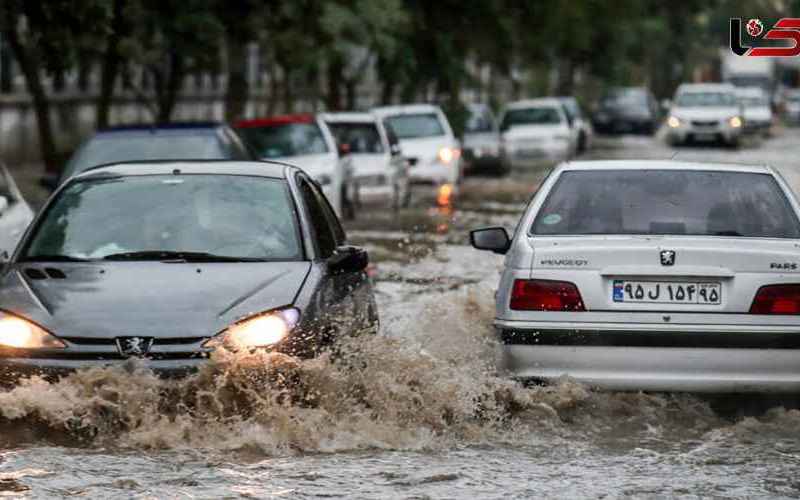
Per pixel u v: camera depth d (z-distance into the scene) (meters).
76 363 20.14
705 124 134.50
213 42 63.47
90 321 20.45
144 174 24.67
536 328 21.75
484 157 94.12
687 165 24.30
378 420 20.86
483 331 26.33
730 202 23.47
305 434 19.81
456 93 99.38
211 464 18.69
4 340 20.42
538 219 23.30
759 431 21.28
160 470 18.34
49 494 17.16
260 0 66.38
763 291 21.62
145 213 23.62
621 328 21.55
